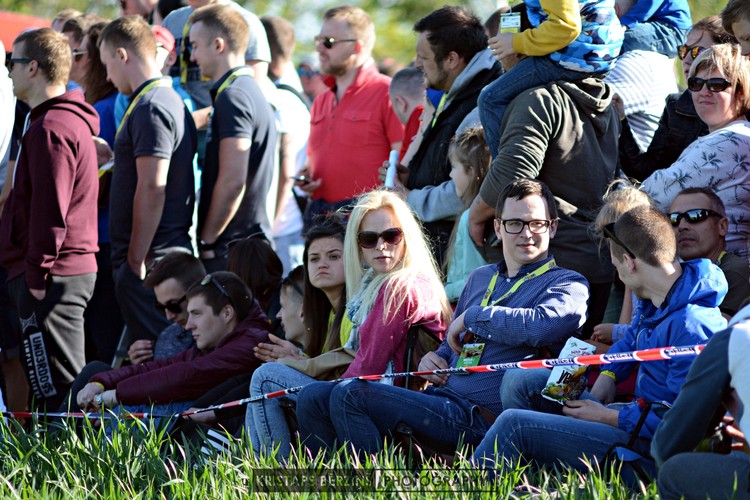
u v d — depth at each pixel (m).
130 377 23.17
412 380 19.80
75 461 18.59
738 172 20.41
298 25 88.50
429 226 24.34
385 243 20.22
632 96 24.72
